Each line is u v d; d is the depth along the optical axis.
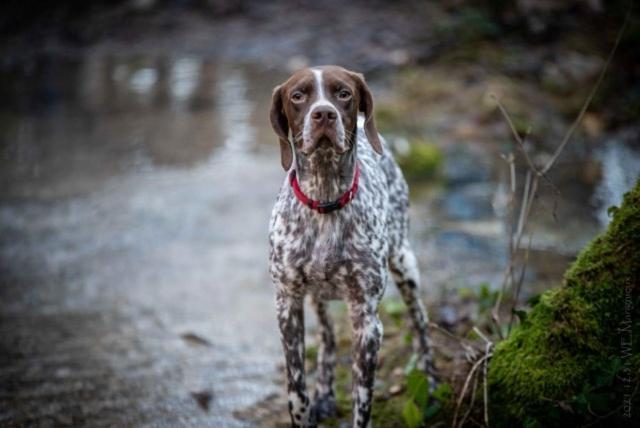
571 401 3.01
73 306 5.31
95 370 4.39
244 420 3.84
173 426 3.79
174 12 15.20
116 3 15.60
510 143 8.32
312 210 3.17
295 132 3.16
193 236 6.64
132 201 7.46
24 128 9.87
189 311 5.23
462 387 3.55
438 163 7.78
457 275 5.57
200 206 7.31
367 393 3.21
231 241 6.52
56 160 8.70
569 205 6.80
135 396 4.10
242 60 12.78
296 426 3.32
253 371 4.38
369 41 12.46
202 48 13.56
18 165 8.53
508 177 7.55
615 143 8.39
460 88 9.97
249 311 5.22
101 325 5.02
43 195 7.64
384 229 3.40
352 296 3.25
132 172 8.30
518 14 11.98
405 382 4.02
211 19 14.80
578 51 10.90
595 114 9.05
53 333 4.88
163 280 5.76
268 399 4.05
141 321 5.07
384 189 3.61
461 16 12.27
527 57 10.85
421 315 3.91
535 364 3.22
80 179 8.09
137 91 11.47
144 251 6.32
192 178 8.09
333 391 3.86
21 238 6.56
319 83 3.12
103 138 9.46
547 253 5.88
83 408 3.97
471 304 4.84
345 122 3.11
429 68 10.92
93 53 13.67
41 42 14.20
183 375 4.34
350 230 3.20
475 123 8.88
